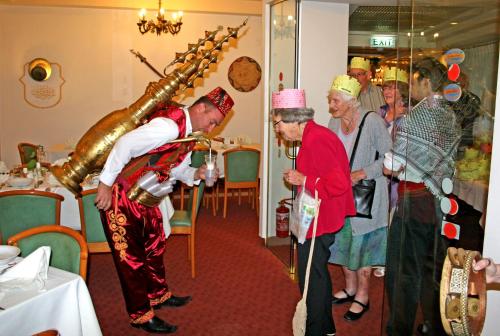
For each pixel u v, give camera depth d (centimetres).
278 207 413
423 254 195
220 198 631
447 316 114
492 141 146
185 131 236
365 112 268
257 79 687
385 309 224
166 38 654
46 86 639
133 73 652
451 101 170
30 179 335
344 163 215
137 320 256
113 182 229
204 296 311
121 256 245
